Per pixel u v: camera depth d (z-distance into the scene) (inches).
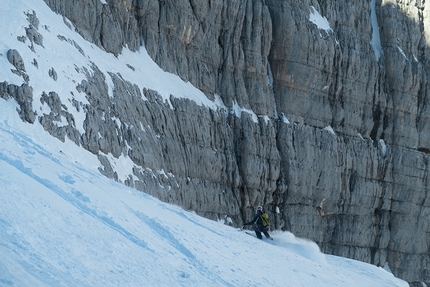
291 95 2620.6
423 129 3122.5
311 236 2635.3
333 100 2795.3
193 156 2170.3
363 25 2977.4
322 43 2711.6
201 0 2390.5
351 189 2802.7
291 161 2559.1
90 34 1915.6
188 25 2332.7
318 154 2662.4
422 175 3073.3
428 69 3166.8
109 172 1572.3
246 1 2554.1
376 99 2967.5
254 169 2418.8
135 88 1958.7
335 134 2775.6
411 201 3021.7
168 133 2053.4
